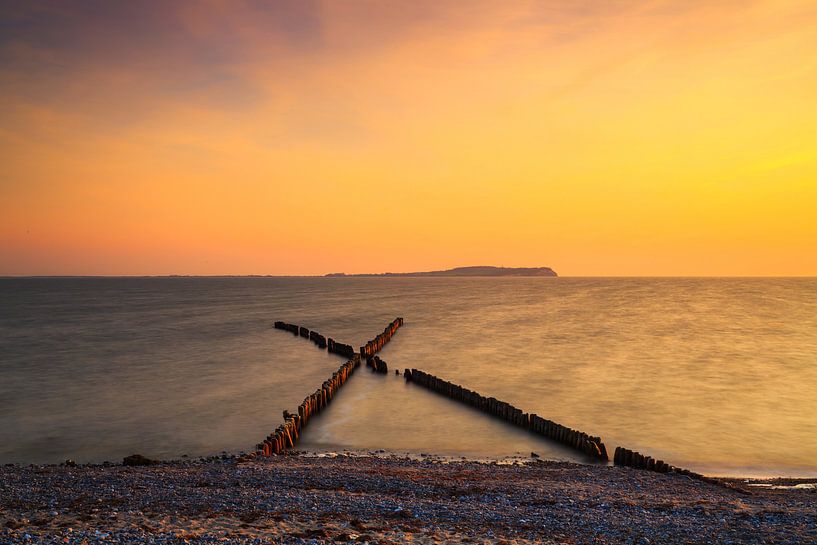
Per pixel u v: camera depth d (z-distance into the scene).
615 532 15.80
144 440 32.69
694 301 160.50
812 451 30.05
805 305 142.25
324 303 160.50
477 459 29.25
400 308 137.75
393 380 50.47
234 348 69.81
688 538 15.33
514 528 16.05
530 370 54.16
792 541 15.00
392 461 27.56
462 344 72.62
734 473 26.70
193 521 15.81
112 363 58.47
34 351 66.12
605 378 49.88
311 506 17.94
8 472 24.23
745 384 46.81
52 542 13.37
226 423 36.25
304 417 36.59
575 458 29.72
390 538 14.63
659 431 33.81
